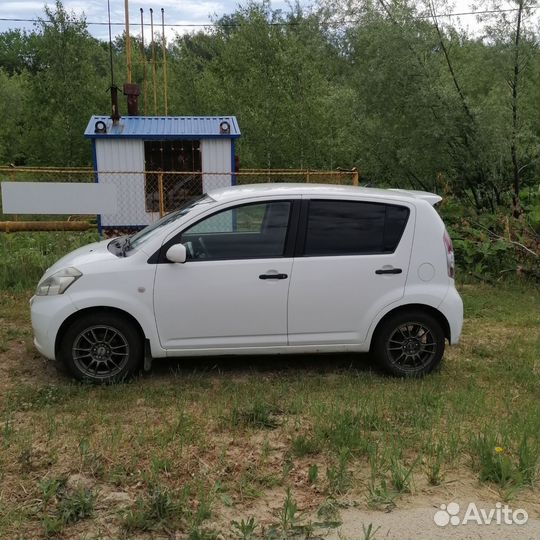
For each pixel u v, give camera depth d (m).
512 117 10.31
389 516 3.17
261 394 4.74
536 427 4.19
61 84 20.97
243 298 4.92
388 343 5.21
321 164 19.91
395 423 4.29
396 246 5.11
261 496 3.31
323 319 5.05
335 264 5.01
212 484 3.41
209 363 5.51
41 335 4.81
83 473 3.49
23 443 3.79
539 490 3.48
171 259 4.77
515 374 5.45
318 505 3.24
